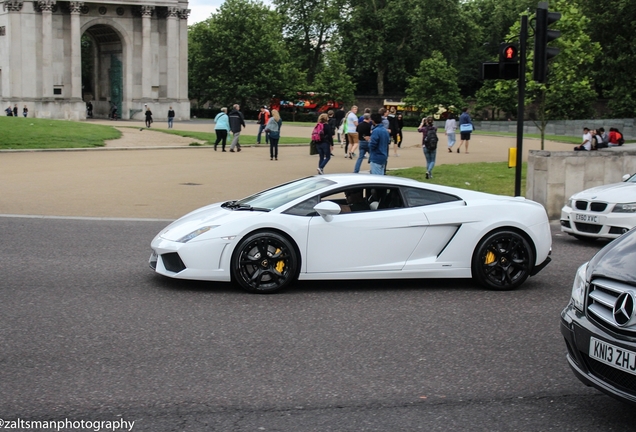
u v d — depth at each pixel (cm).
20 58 7406
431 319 860
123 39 7869
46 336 757
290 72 9581
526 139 5584
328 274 980
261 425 546
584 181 1781
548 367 694
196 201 1898
